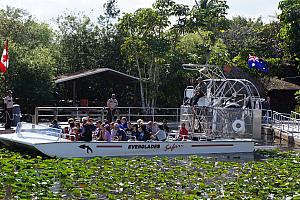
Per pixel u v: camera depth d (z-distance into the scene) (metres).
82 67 48.75
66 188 13.45
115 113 32.03
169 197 12.79
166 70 40.66
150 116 35.50
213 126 24.47
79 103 40.81
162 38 39.38
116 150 20.98
